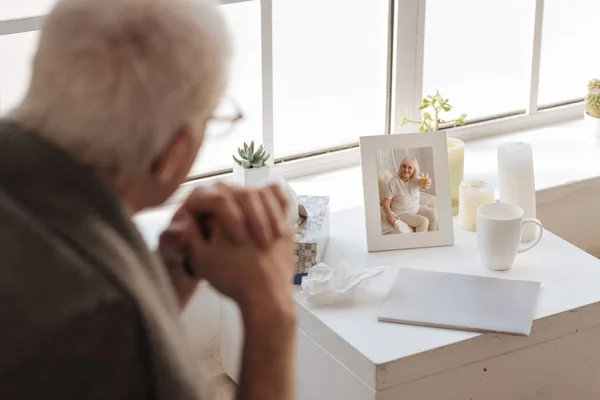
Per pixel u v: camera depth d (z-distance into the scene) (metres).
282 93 2.21
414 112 2.38
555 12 2.53
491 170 2.30
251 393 0.73
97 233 0.63
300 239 1.68
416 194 1.82
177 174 0.76
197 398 0.66
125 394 0.62
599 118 2.48
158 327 0.63
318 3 2.16
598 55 2.66
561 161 2.37
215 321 2.04
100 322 0.60
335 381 1.53
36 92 0.67
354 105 2.32
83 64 0.66
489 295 1.60
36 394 0.60
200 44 0.69
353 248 1.83
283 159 2.29
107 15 0.67
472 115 2.52
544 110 2.61
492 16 2.43
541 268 1.72
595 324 1.60
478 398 1.53
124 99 0.66
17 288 0.60
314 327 1.56
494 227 1.67
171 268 0.85
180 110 0.69
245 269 0.76
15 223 0.61
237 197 0.78
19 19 1.79
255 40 2.09
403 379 1.44
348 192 2.20
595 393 1.66
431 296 1.60
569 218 2.30
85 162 0.67
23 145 0.65
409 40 2.27
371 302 1.60
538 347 1.55
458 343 1.47
